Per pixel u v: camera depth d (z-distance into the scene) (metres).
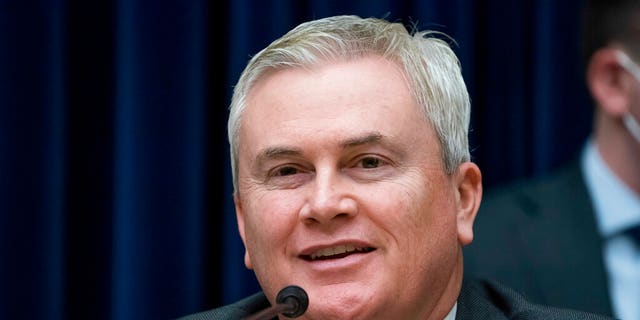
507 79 8.88
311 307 5.43
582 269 7.48
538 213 7.71
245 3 8.48
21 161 8.56
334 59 5.59
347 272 5.43
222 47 8.81
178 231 8.54
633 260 7.60
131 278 8.45
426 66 5.69
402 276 5.46
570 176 7.81
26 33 8.57
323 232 5.41
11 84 8.54
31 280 8.55
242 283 8.53
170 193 8.54
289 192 5.53
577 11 8.62
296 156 5.47
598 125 7.68
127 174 8.48
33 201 8.56
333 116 5.43
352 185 5.42
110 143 8.84
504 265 7.54
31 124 8.58
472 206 5.96
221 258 8.75
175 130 8.56
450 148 5.71
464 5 8.61
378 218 5.40
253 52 8.50
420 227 5.50
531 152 8.85
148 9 8.52
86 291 8.86
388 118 5.47
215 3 8.83
